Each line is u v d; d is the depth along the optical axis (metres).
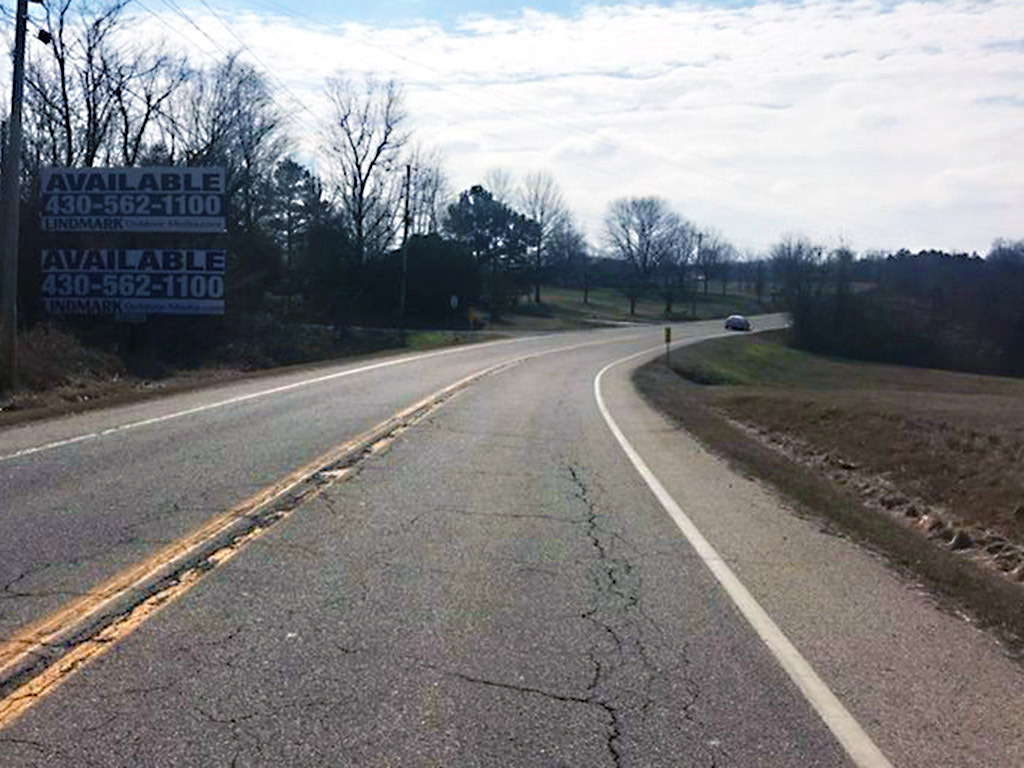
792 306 93.88
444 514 9.09
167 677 4.84
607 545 8.16
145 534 7.82
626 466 12.90
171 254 30.78
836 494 11.45
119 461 11.32
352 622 5.81
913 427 17.77
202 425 14.98
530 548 7.92
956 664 5.51
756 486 11.82
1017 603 6.98
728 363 60.84
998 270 90.25
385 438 14.27
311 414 17.09
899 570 7.80
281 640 5.45
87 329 31.66
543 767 4.03
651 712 4.64
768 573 7.46
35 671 4.86
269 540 7.79
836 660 5.49
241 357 36.06
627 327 92.50
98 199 30.88
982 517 11.62
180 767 3.90
